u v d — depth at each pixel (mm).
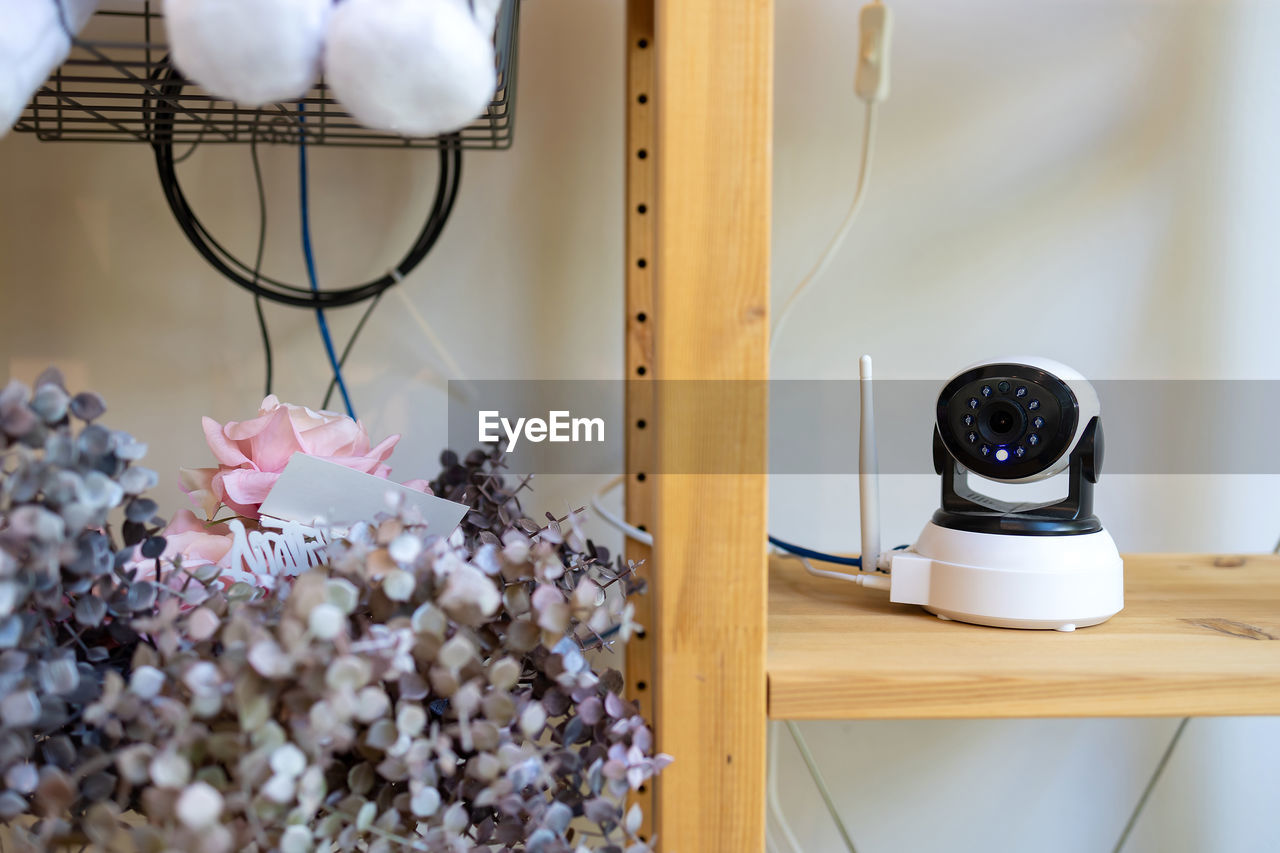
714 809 448
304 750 355
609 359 813
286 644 346
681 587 444
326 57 365
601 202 803
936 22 808
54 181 759
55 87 693
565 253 805
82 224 765
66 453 364
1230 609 596
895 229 819
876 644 507
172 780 329
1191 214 824
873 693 448
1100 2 808
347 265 789
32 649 367
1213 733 861
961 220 819
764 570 444
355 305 794
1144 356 832
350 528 449
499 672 394
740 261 430
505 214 799
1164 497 841
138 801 409
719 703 447
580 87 795
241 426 534
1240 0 811
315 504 501
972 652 490
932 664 464
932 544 578
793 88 808
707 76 423
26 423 349
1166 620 565
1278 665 465
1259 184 823
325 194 783
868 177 815
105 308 771
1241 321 831
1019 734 857
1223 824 867
